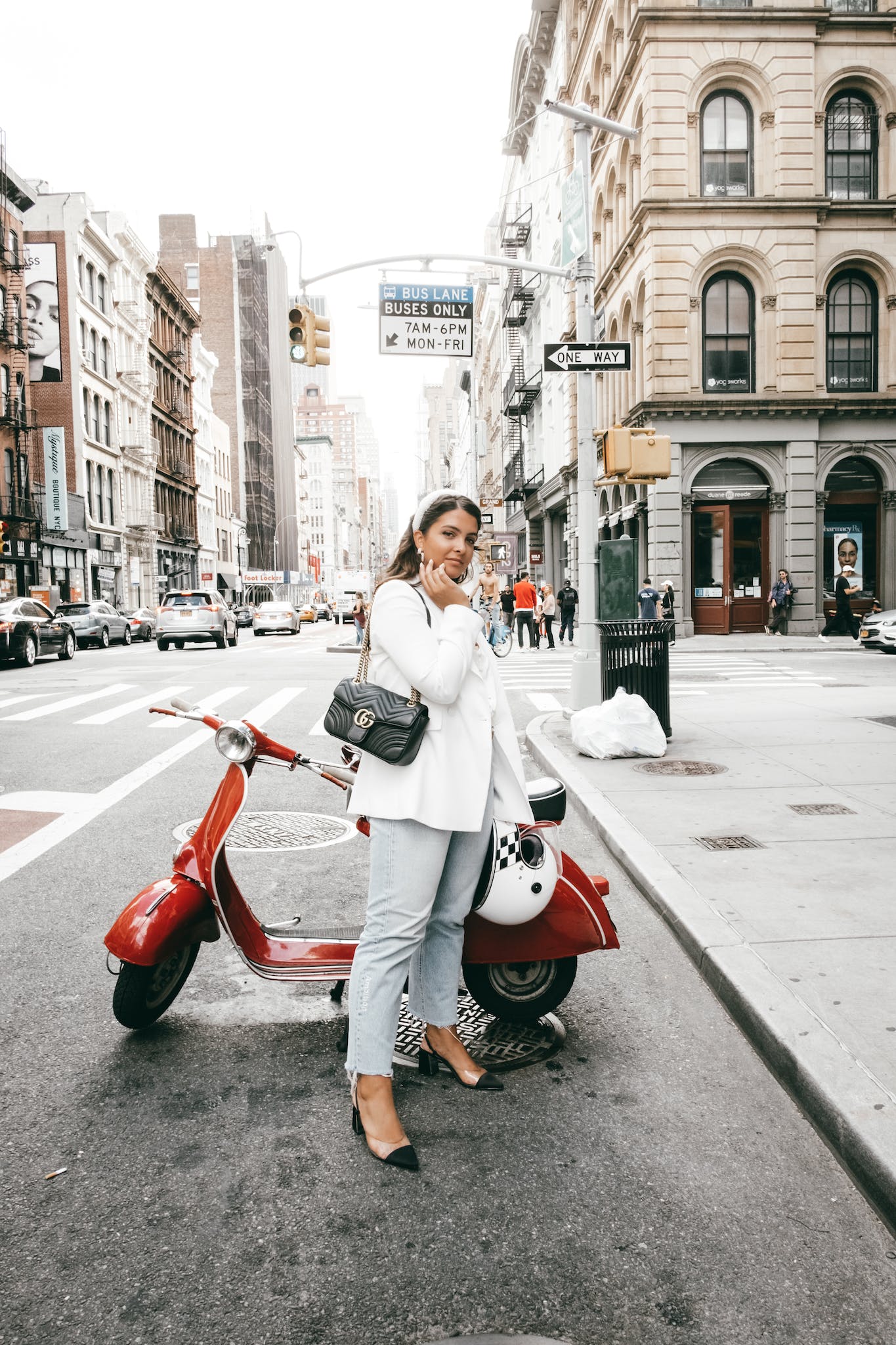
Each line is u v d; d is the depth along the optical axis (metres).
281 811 7.14
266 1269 2.28
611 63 29.72
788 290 25.73
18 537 37.16
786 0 25.36
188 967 3.73
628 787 7.24
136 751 9.73
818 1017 3.35
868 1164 2.56
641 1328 2.11
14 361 38.91
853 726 10.15
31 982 3.98
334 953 3.52
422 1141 2.84
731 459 26.38
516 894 3.19
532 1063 3.33
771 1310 2.16
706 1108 3.03
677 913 4.46
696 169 25.62
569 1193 2.58
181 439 66.31
